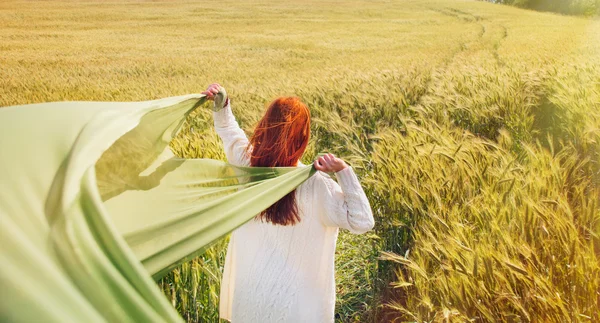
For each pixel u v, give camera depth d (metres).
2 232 0.79
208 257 3.23
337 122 6.21
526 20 51.91
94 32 41.41
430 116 7.15
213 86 2.33
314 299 2.00
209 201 1.84
